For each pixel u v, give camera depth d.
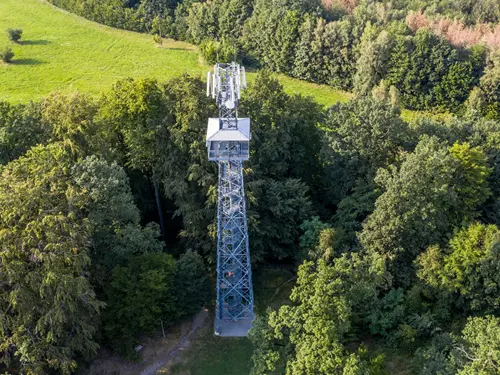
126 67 108.25
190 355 51.16
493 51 94.69
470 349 42.22
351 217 59.72
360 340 52.09
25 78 100.56
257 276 61.16
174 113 57.41
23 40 116.75
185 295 52.41
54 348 41.97
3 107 59.19
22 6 135.62
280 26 107.12
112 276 48.53
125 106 58.69
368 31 99.94
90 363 48.88
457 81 95.31
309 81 110.62
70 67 106.75
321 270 44.41
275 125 63.50
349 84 106.38
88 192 48.28
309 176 70.25
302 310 42.50
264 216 60.28
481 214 60.22
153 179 61.03
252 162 60.28
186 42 123.25
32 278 40.38
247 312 54.78
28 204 42.41
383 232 53.50
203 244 58.69
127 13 124.44
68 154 54.59
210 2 118.81
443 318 52.31
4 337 40.94
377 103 62.44
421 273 52.81
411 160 54.00
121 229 51.78
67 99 59.97
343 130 62.78
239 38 114.38
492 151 62.56
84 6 127.94
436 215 54.31
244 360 50.72
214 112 57.34
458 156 56.97
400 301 51.47
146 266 49.47
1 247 40.44
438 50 95.62
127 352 49.31
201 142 55.59
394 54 98.25
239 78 45.62
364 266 50.69
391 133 60.38
